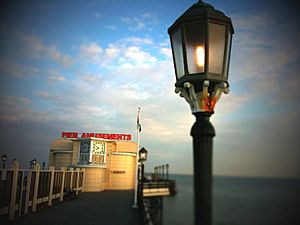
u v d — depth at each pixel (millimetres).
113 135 34344
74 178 25734
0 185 11945
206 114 3055
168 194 9258
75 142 31625
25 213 14578
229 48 3438
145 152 15250
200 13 3205
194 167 2852
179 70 3488
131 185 33375
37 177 15969
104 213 14875
